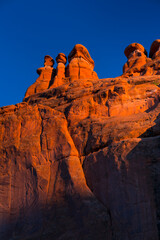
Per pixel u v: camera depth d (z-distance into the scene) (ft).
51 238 42.01
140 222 38.73
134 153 42.57
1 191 51.06
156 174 40.27
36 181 48.78
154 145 42.24
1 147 56.13
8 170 52.75
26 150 52.90
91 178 45.98
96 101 56.03
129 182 41.29
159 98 52.90
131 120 48.73
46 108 58.80
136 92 55.77
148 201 39.34
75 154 49.73
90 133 50.75
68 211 43.45
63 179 46.83
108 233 40.22
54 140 52.34
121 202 40.91
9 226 46.83
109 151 45.06
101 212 41.68
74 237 40.86
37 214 45.47
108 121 50.70
